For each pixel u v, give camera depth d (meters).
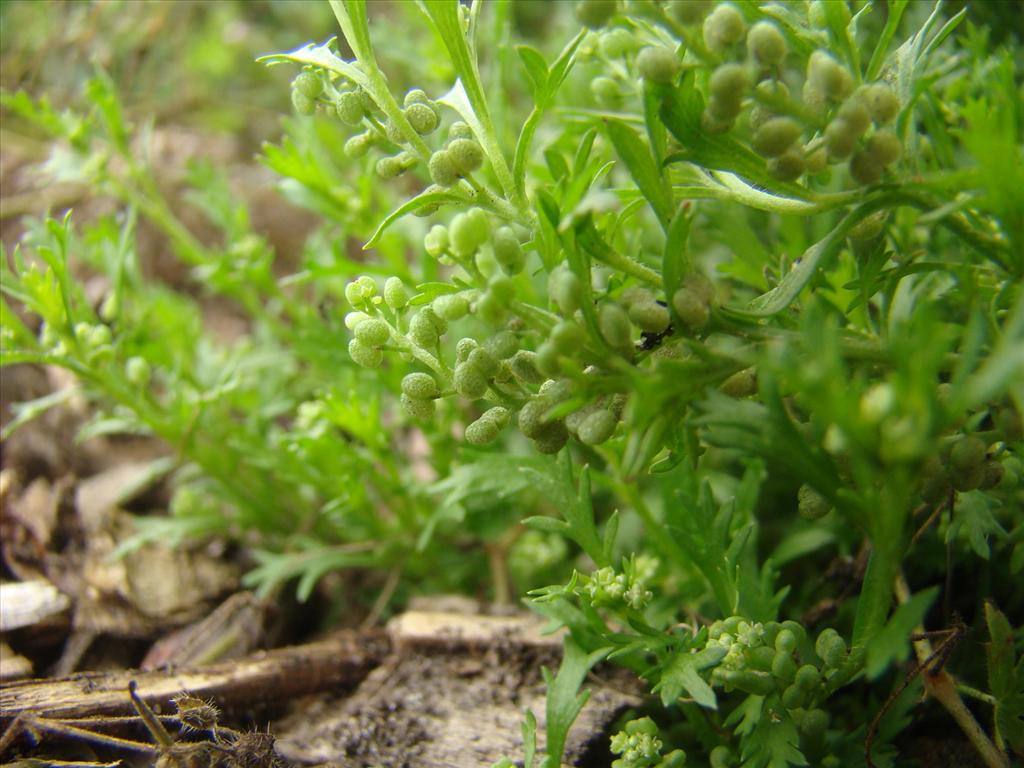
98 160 0.08
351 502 0.07
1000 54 0.06
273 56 0.05
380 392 0.07
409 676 0.06
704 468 0.07
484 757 0.06
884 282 0.05
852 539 0.06
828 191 0.06
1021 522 0.05
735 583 0.05
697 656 0.05
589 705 0.06
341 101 0.05
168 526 0.07
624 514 0.07
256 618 0.07
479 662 0.06
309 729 0.06
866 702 0.06
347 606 0.08
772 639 0.05
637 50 0.06
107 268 0.08
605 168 0.05
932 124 0.05
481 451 0.06
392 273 0.07
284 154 0.07
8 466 0.08
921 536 0.06
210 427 0.08
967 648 0.06
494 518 0.07
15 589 0.07
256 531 0.08
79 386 0.07
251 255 0.08
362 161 0.08
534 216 0.05
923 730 0.06
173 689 0.06
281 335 0.08
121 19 0.11
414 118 0.05
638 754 0.05
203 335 0.09
